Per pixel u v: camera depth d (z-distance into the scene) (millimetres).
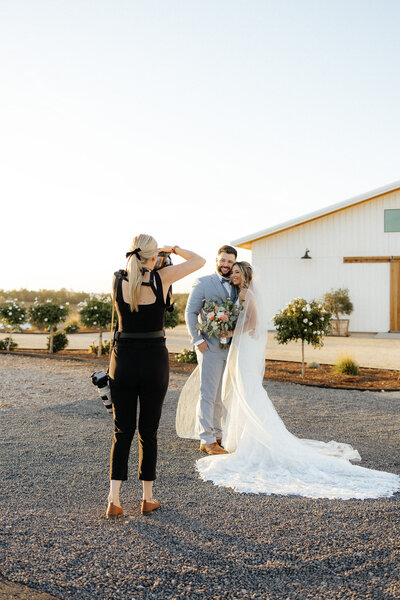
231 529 3230
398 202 20266
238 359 4887
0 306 14648
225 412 5480
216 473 4363
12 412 6703
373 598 2492
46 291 44844
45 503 3637
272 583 2619
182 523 3318
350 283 20797
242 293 5184
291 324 9352
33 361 12344
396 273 20328
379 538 3111
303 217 20562
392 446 5293
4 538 3051
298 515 3463
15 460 4645
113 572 2693
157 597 2488
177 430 5641
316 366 10984
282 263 21438
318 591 2551
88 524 3281
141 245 3457
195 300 5418
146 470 3475
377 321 20547
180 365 10930
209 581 2629
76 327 23391
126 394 3465
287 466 4492
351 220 20750
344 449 5004
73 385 8930
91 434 5605
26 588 2541
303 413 6781
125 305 3447
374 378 9617
